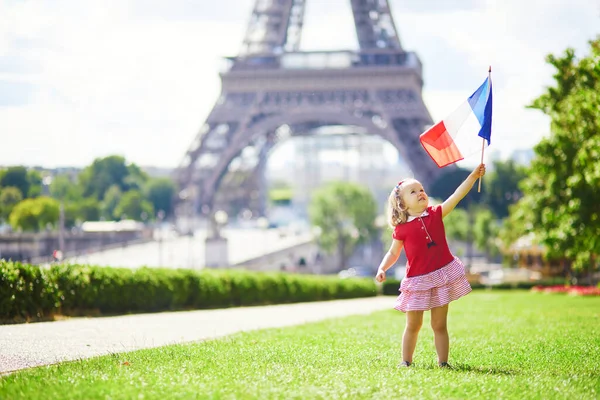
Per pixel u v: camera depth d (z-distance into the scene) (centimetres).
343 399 1227
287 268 13762
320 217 17112
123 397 1195
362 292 8538
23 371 1525
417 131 15588
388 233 16238
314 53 15975
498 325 3022
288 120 15888
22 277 3053
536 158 6269
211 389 1272
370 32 16238
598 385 1387
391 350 1981
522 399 1248
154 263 11438
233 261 11694
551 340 2284
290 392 1262
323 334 2578
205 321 3375
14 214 15312
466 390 1305
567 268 10969
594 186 4603
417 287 1595
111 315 3828
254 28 16625
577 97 4341
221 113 15975
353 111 15775
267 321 3556
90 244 15062
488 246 16175
